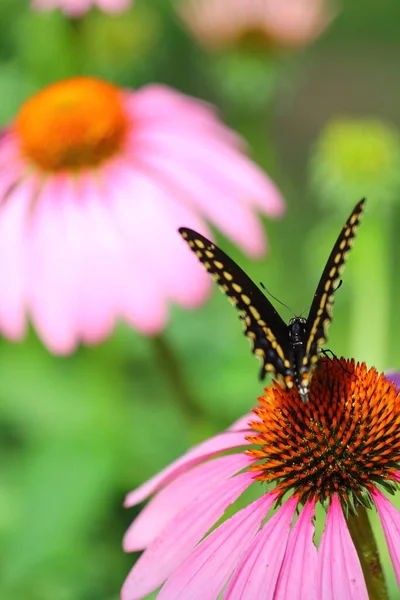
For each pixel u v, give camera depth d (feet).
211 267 2.27
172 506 2.30
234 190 2.74
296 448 2.26
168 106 2.85
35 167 2.76
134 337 2.94
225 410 2.85
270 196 2.75
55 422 2.88
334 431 2.25
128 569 2.81
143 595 2.23
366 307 3.10
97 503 2.78
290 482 2.25
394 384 2.31
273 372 2.28
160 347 2.68
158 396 2.97
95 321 2.62
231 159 2.77
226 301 3.08
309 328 2.26
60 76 3.14
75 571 2.77
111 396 2.91
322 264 3.13
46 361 2.97
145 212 2.68
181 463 2.31
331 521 2.21
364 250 3.09
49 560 2.76
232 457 2.33
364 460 2.24
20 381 2.93
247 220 2.72
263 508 2.25
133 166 2.75
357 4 7.75
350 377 2.27
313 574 2.18
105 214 2.69
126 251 2.64
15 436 2.92
